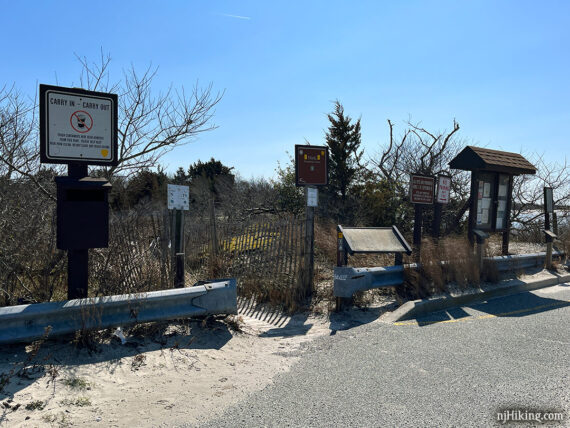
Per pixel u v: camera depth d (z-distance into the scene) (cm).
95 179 508
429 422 341
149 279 629
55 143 500
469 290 846
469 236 1041
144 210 734
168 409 364
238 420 345
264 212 2156
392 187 1764
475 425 336
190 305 545
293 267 841
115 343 479
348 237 772
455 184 1852
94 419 339
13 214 674
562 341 562
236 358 501
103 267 609
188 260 1034
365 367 468
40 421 326
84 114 515
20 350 439
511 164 1100
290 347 553
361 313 723
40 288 599
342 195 1970
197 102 897
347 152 2016
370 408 366
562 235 1466
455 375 441
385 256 1027
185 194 665
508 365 471
